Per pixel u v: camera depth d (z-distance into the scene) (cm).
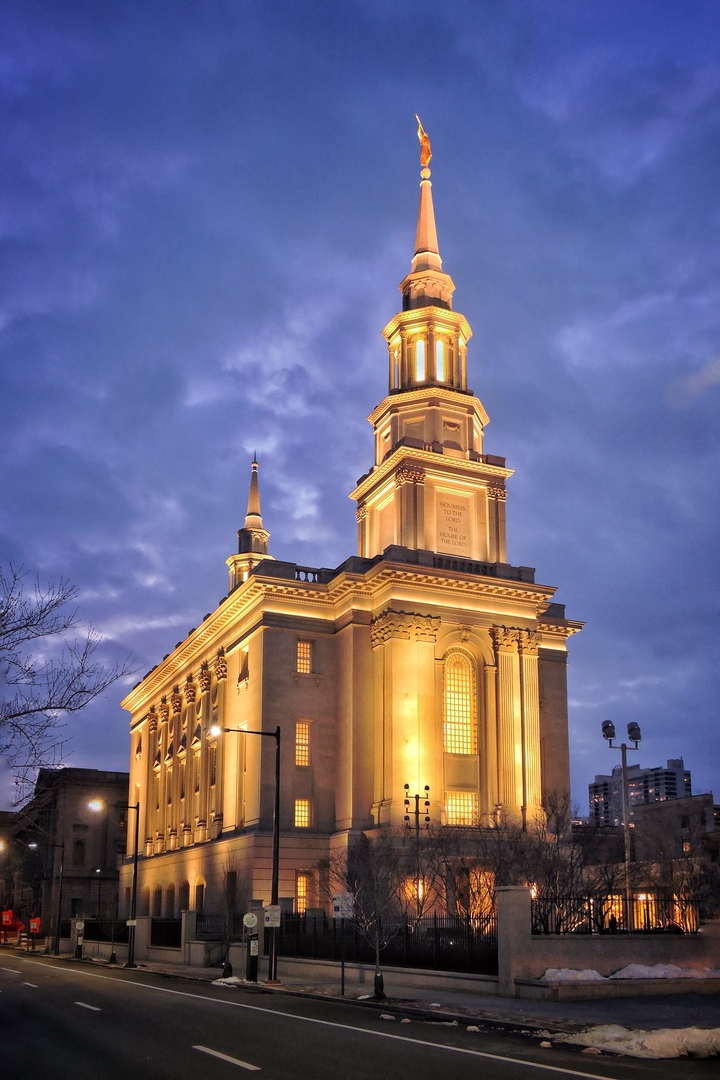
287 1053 2122
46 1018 2912
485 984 3356
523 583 7250
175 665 9269
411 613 6888
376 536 7906
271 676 7038
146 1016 2916
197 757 8450
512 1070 1886
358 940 4406
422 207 8694
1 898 11881
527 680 7200
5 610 2245
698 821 9862
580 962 3350
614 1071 1881
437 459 7562
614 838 6894
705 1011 2817
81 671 2277
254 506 10538
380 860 5750
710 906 5709
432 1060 2020
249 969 4200
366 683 7019
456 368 8150
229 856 7094
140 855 9888
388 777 6588
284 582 7144
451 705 7031
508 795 6850
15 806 2281
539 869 5169
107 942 7362
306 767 6994
